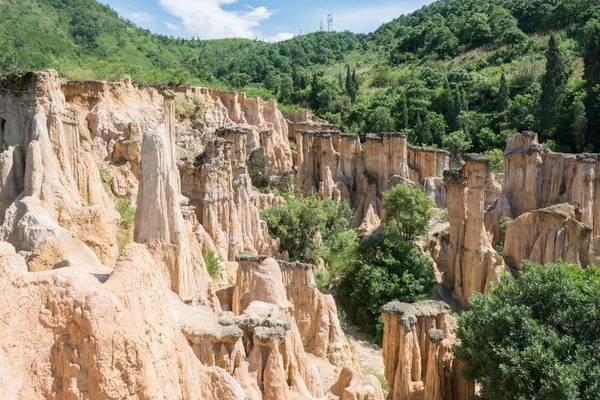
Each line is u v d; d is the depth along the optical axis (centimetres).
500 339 2488
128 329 1190
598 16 11219
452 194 4638
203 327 1758
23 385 1120
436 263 5059
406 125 10081
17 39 10100
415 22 19962
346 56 19925
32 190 2489
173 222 2314
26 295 1173
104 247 2344
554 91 8469
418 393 2705
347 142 7112
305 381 2147
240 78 13875
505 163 5512
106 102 4422
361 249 4838
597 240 4700
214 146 4412
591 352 2338
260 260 2616
